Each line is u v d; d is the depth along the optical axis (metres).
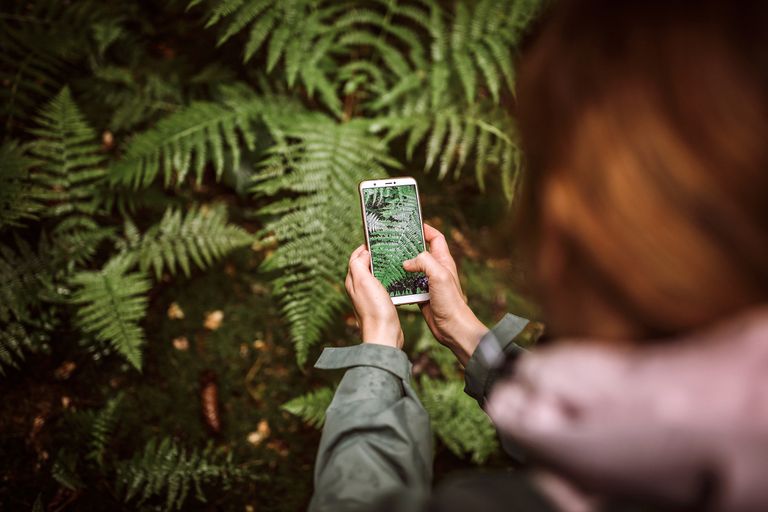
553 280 0.48
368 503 0.69
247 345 2.54
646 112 0.41
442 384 2.42
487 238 2.88
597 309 0.46
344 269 2.37
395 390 0.93
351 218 2.41
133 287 2.28
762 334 0.40
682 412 0.40
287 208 2.40
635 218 0.41
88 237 2.37
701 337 0.42
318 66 2.75
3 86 2.50
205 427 2.39
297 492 2.37
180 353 2.47
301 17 2.60
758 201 0.38
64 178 2.39
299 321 2.29
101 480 2.20
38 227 2.50
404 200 1.66
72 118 2.40
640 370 0.43
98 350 2.39
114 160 2.61
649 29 0.43
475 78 2.82
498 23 2.69
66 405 2.30
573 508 0.49
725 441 0.38
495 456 2.47
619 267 0.42
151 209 2.65
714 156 0.39
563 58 0.46
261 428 2.44
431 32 2.72
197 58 2.82
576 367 0.46
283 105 2.73
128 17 2.71
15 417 2.23
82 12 2.60
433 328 1.31
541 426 0.46
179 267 2.59
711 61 0.40
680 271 0.40
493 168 3.03
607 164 0.42
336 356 1.00
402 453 0.79
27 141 2.64
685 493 0.41
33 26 2.56
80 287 2.39
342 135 2.58
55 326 2.38
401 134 2.96
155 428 2.36
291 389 2.51
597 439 0.43
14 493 2.12
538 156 0.48
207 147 2.71
